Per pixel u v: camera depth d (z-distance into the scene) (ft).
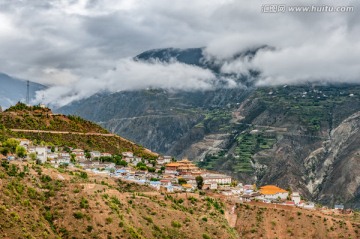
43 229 637.30
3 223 594.24
